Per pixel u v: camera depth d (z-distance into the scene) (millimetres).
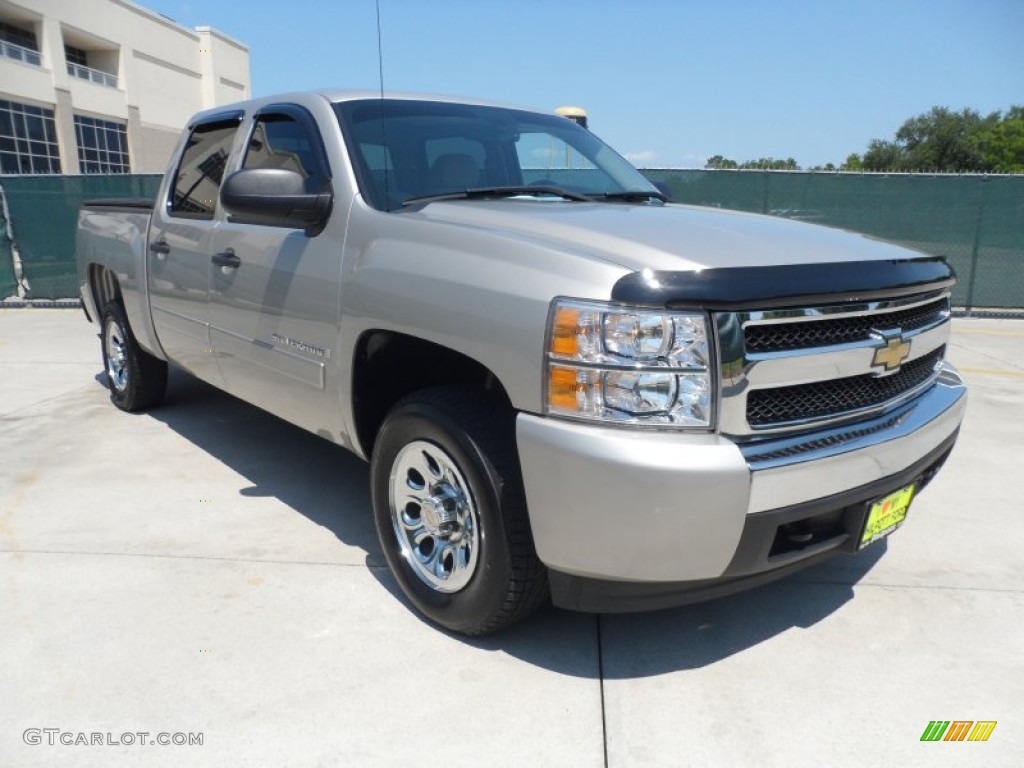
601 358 2148
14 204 11609
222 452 4688
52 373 6902
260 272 3459
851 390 2477
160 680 2492
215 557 3328
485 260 2461
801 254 2447
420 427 2648
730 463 2125
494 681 2512
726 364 2152
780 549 2383
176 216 4320
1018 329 10000
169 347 4594
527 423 2271
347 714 2348
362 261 2893
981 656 2695
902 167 69500
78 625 2795
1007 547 3547
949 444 2939
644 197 3666
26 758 2152
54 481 4188
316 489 4113
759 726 2326
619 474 2111
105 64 48000
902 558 3426
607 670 2584
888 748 2242
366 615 2889
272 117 3723
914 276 2586
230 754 2182
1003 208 10742
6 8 38844
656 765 2166
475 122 3738
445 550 2760
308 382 3246
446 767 2148
